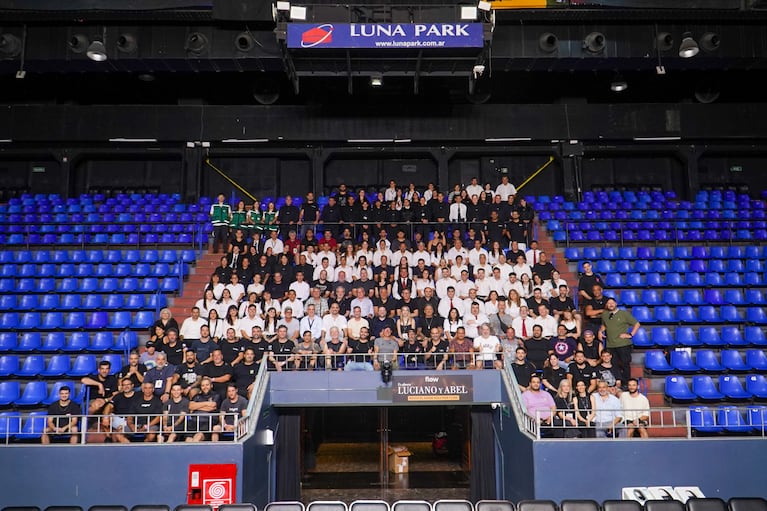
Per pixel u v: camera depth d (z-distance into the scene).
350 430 13.26
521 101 19.36
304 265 13.24
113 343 12.11
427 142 18.53
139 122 18.20
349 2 13.59
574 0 13.86
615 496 8.38
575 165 18.41
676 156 19.16
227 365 10.38
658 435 9.96
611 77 18.48
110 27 14.84
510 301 11.88
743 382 10.98
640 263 14.48
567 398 9.60
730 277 14.06
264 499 9.94
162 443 8.49
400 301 12.23
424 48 13.27
